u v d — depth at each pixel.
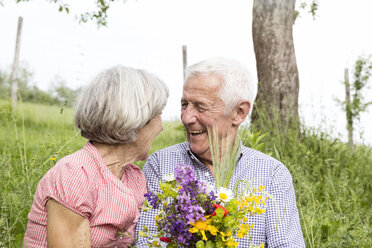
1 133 4.50
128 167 1.86
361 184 4.13
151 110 1.63
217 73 1.94
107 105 1.55
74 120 1.62
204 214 1.39
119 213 1.61
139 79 1.62
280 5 6.28
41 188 1.54
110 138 1.60
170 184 1.41
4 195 2.78
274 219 1.93
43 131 5.01
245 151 2.10
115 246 1.69
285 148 5.07
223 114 1.95
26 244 1.57
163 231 1.43
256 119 6.13
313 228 3.10
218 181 1.56
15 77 12.71
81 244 1.49
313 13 7.69
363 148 5.19
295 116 6.15
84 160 1.59
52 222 1.47
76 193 1.49
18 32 12.81
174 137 4.58
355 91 8.17
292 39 6.43
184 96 1.99
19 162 3.87
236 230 1.39
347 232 2.95
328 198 3.70
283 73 6.27
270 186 2.01
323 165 4.85
